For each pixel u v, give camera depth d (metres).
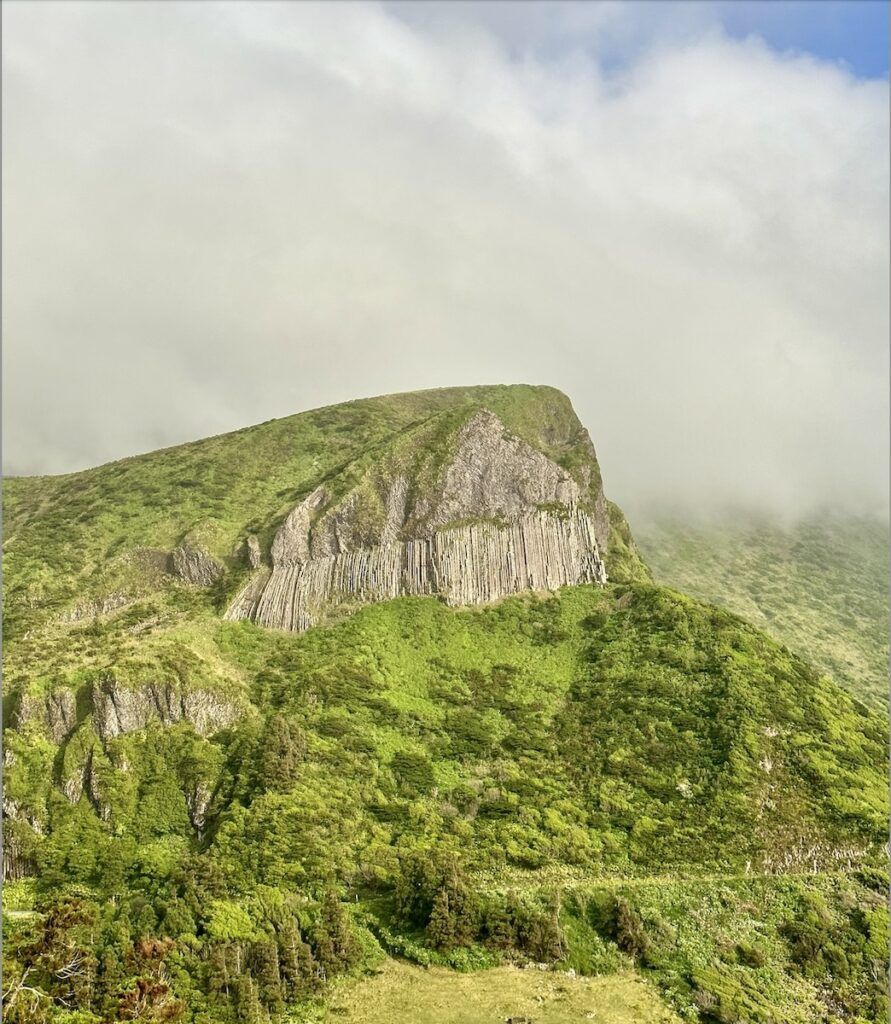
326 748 128.88
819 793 126.94
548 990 91.88
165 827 116.56
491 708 146.00
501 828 118.31
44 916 86.81
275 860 106.38
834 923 106.69
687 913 105.31
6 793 116.94
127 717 128.88
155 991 74.81
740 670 148.00
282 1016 86.06
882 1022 95.69
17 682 134.62
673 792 126.62
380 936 98.56
